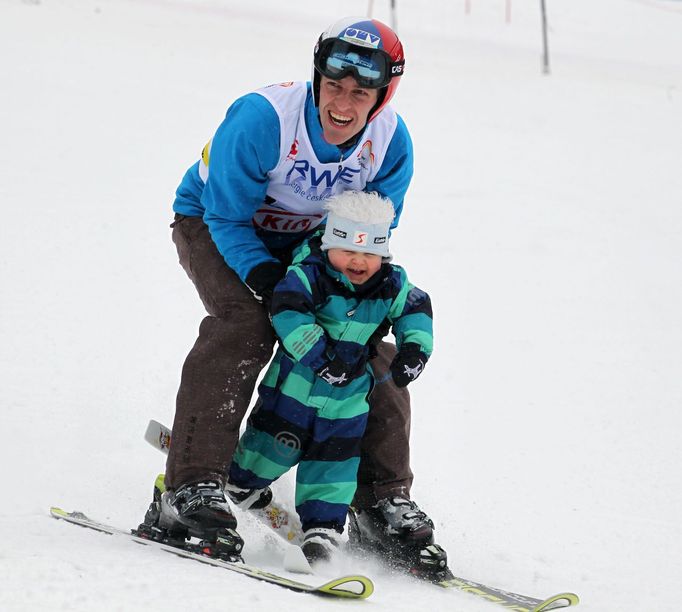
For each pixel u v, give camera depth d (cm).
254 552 959
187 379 881
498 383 1747
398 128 952
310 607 699
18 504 1116
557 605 814
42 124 3147
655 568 1103
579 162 3659
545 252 2569
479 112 4338
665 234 2848
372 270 892
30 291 1933
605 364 1873
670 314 2195
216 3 6294
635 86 5503
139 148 3059
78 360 1645
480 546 1130
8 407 1424
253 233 921
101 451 1313
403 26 6744
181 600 667
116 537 895
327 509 907
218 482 870
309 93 916
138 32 4891
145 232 2370
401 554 925
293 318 859
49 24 4731
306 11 6619
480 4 7700
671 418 1642
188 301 1997
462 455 1440
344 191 924
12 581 667
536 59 6075
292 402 907
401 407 955
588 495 1331
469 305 2148
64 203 2486
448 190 3100
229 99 3794
